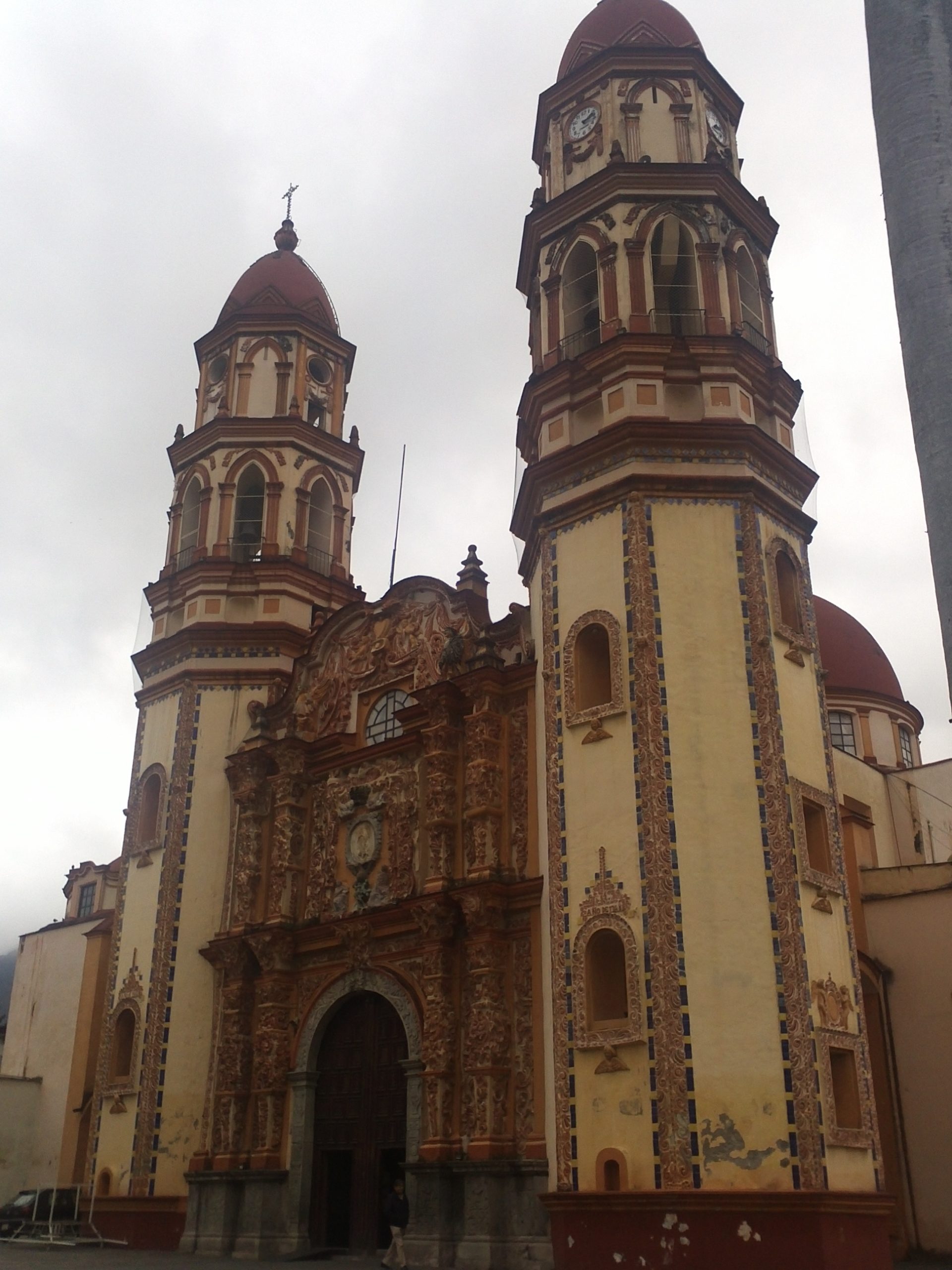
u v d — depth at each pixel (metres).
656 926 21.33
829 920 22.48
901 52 9.29
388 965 27.56
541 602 26.11
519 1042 24.31
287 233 43.00
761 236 30.23
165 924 31.88
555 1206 21.02
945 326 8.55
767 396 27.17
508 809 26.47
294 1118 28.20
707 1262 19.08
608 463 25.56
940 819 39.19
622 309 27.20
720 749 22.72
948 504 8.18
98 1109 31.41
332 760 31.22
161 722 34.75
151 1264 24.39
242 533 38.09
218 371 39.97
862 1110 21.31
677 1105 20.09
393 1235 23.91
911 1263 27.27
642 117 30.17
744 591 24.08
